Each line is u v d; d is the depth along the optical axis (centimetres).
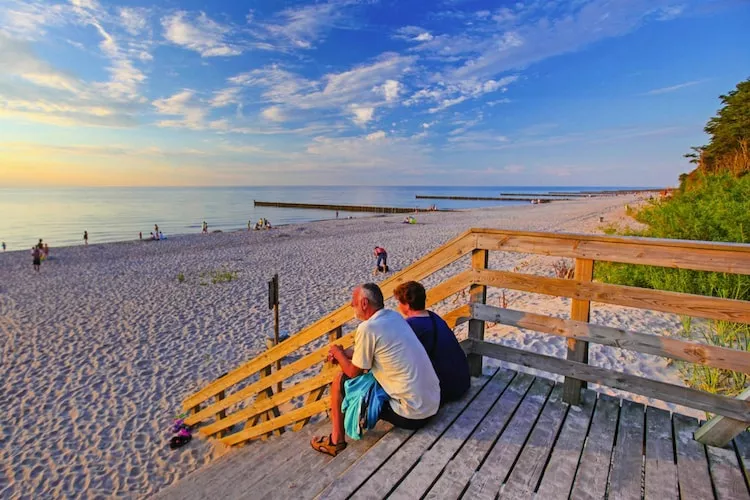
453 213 5003
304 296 1242
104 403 651
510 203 9350
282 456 257
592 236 250
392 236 2705
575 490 203
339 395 261
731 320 217
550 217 3869
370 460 228
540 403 281
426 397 247
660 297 237
